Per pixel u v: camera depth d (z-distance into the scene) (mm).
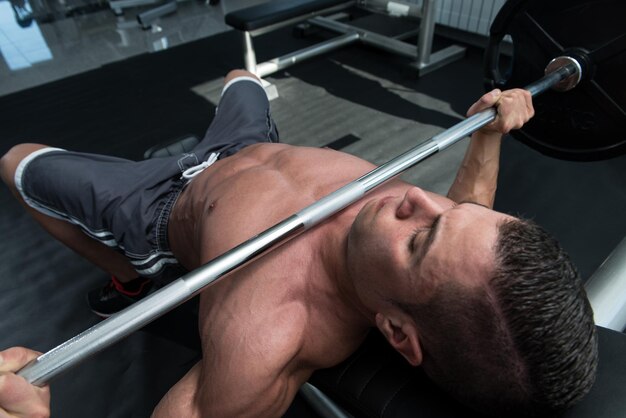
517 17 1218
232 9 3484
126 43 3010
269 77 2486
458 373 566
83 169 1041
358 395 725
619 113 1185
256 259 681
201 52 2826
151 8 3576
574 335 507
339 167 869
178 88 2441
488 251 514
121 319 556
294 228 679
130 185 1021
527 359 501
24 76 2648
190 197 983
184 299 599
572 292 514
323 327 704
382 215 610
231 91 1263
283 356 647
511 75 1385
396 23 2951
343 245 690
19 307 1330
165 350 1187
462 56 2584
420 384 704
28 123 2205
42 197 1092
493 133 965
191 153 1094
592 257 1377
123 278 1236
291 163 890
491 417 612
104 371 1146
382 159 1834
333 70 2531
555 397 525
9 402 487
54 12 3586
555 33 1184
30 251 1503
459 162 1751
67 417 1064
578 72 1148
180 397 678
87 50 2939
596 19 1098
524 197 1617
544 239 532
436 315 544
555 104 1278
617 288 882
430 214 585
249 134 1177
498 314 499
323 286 702
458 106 2164
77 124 2176
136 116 2215
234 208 815
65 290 1374
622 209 1536
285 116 2154
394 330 619
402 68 2439
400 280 567
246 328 660
